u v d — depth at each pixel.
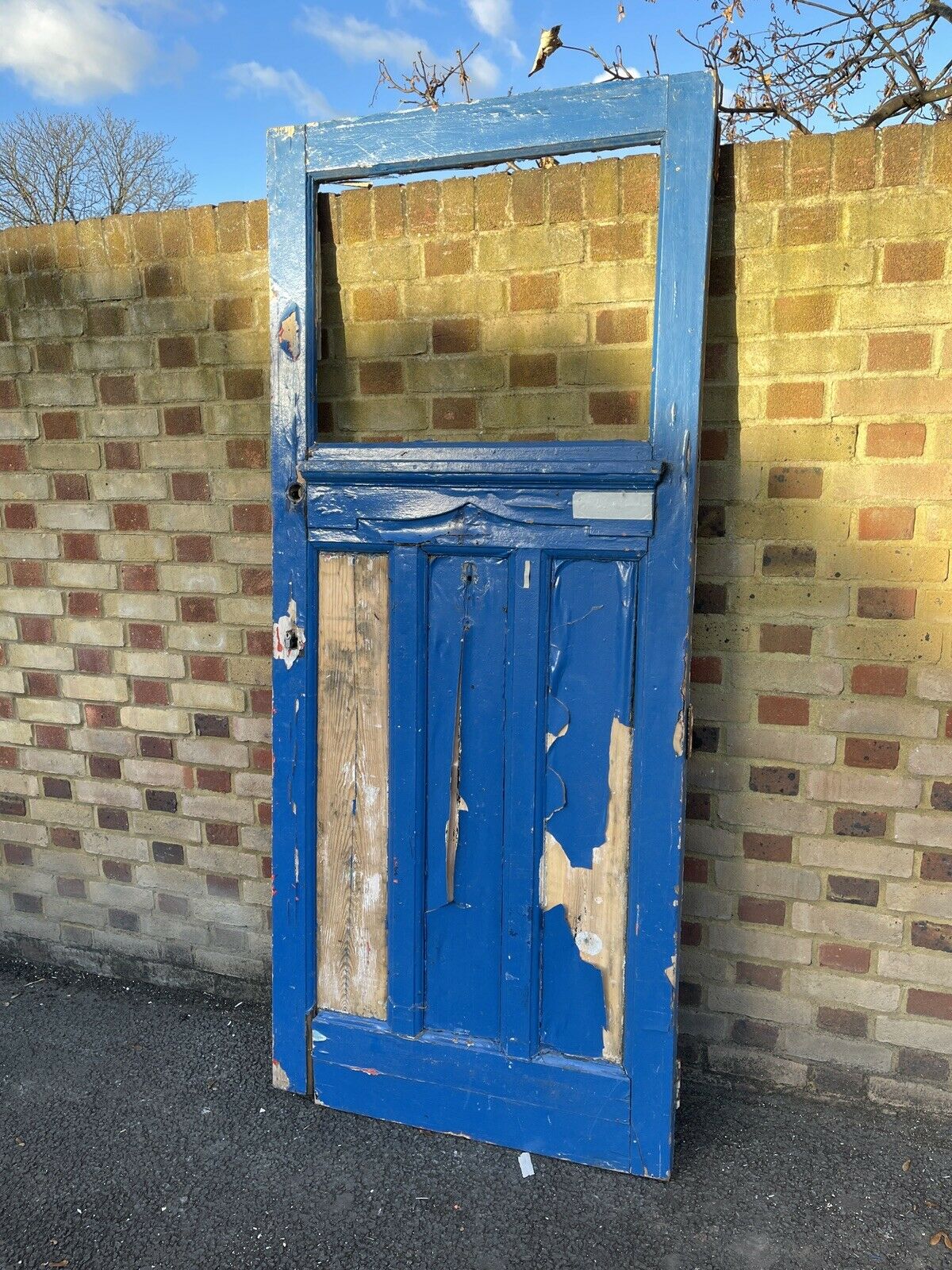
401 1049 2.35
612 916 2.17
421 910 2.32
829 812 2.30
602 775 2.14
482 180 2.28
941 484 2.09
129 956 3.12
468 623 2.21
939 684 2.16
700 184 1.95
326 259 2.44
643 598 2.06
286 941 2.45
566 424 2.31
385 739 2.31
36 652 3.03
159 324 2.65
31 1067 2.64
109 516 2.84
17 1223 2.07
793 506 2.20
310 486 2.30
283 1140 2.33
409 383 2.43
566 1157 2.24
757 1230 2.02
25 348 2.81
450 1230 2.03
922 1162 2.21
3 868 3.24
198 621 2.80
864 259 2.07
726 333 2.18
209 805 2.91
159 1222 2.07
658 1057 2.13
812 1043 2.41
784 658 2.27
